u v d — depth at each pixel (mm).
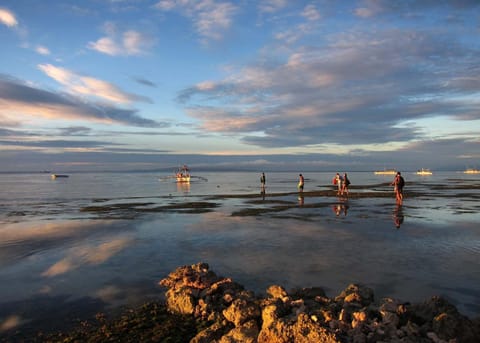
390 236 15328
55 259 12156
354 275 9984
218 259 11875
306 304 6988
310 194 39500
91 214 24422
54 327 6996
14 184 85688
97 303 8203
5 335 6684
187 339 6426
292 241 14430
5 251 13367
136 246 14008
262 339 5934
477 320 6477
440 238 14875
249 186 67562
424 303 6793
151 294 8758
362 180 99250
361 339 5398
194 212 24656
